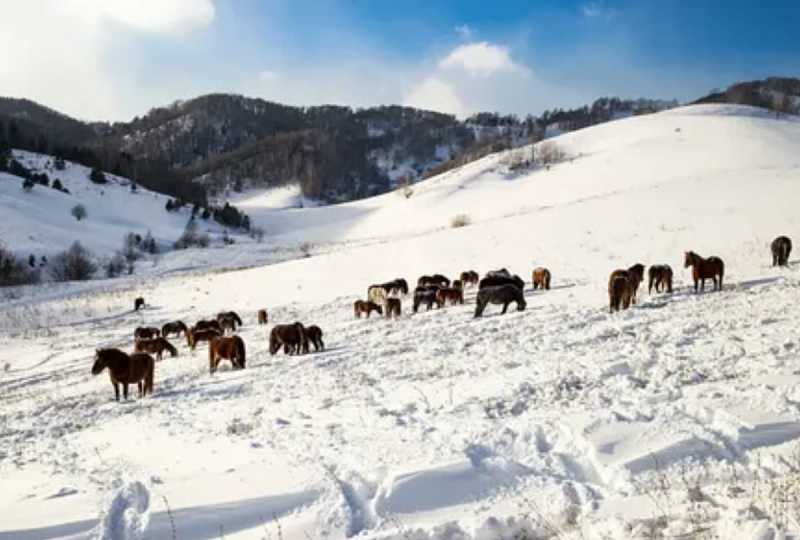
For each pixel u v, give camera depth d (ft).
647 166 338.34
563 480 20.57
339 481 21.88
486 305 80.48
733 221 108.99
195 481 23.44
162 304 144.87
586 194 317.83
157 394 51.31
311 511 19.60
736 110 510.99
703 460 20.62
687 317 53.57
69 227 360.28
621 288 63.87
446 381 39.19
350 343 67.51
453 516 18.79
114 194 466.29
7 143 504.43
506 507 18.93
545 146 469.16
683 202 126.21
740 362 33.68
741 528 14.52
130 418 41.70
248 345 78.69
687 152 348.38
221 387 50.19
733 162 305.94
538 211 152.87
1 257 236.43
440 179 492.54
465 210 369.09
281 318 108.37
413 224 376.27
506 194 379.76
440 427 27.14
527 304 78.07
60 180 462.19
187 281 168.45
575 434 23.43
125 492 22.50
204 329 89.10
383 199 530.68
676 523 15.61
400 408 32.76
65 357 91.66
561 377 34.83
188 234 364.99
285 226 489.67
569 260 110.52
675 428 22.99
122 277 233.35
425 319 78.74
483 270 118.52
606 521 16.58
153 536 18.90
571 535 16.58
